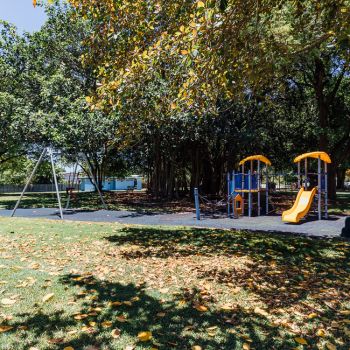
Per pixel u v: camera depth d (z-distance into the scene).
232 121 19.47
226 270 5.73
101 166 33.12
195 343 3.26
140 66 6.21
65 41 22.86
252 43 6.16
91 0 7.04
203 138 20.53
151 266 5.89
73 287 4.70
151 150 24.42
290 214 13.02
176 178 25.94
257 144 21.70
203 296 4.48
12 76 22.78
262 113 21.19
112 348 3.13
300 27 7.50
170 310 4.00
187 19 6.35
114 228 10.09
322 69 20.36
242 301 4.39
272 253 6.99
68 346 3.13
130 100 7.18
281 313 4.05
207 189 25.30
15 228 9.88
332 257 6.79
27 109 18.00
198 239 8.43
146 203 21.20
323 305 4.34
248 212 15.69
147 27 7.01
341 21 5.56
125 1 6.90
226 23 5.55
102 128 16.64
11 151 28.66
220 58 5.84
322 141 21.48
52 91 19.06
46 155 14.83
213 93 6.82
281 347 3.27
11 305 4.05
